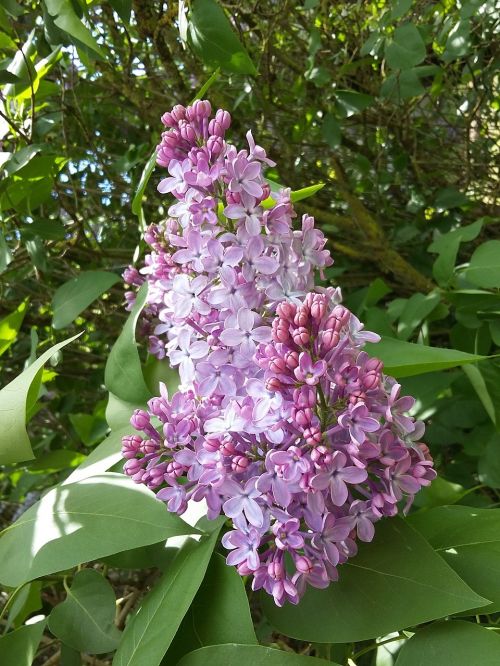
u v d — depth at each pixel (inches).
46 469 14.8
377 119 20.3
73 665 10.3
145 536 8.1
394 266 18.3
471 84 20.3
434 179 21.0
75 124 18.6
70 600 9.4
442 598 7.4
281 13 17.3
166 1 14.2
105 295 18.1
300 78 18.3
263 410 7.2
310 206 19.5
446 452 15.0
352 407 6.9
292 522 7.0
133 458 8.0
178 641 7.7
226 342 7.7
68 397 18.3
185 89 16.4
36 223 14.4
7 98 14.0
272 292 8.0
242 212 8.0
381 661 9.1
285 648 12.1
